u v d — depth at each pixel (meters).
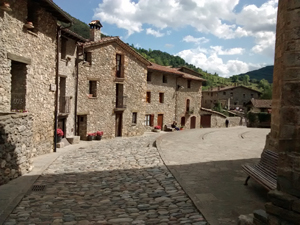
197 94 34.50
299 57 3.01
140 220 4.37
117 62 21.89
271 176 5.01
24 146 7.93
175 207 4.91
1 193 6.00
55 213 4.84
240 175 6.95
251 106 47.53
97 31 20.58
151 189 6.07
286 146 3.12
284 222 3.03
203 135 17.59
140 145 13.95
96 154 11.61
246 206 4.78
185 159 9.12
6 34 8.95
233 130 23.00
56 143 13.66
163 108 29.02
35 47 10.93
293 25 3.06
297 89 3.03
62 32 14.67
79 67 18.23
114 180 7.02
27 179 7.23
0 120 6.52
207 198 5.22
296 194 3.01
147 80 26.69
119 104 22.19
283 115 3.15
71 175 7.79
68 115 16.73
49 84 12.36
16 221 4.50
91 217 4.60
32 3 10.83
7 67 9.08
